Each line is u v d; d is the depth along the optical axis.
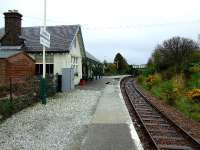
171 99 19.75
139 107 17.98
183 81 25.28
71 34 30.61
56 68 28.70
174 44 39.19
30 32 31.38
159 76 34.72
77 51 33.31
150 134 10.27
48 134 10.45
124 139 9.79
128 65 81.94
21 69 23.02
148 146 9.24
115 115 14.19
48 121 12.66
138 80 46.31
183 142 9.82
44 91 17.61
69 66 29.55
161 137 10.35
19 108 15.23
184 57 36.72
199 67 27.70
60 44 29.02
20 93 16.20
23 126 11.70
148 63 55.59
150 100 21.91
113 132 10.74
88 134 10.45
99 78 49.44
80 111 15.21
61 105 17.12
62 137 10.05
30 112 14.74
